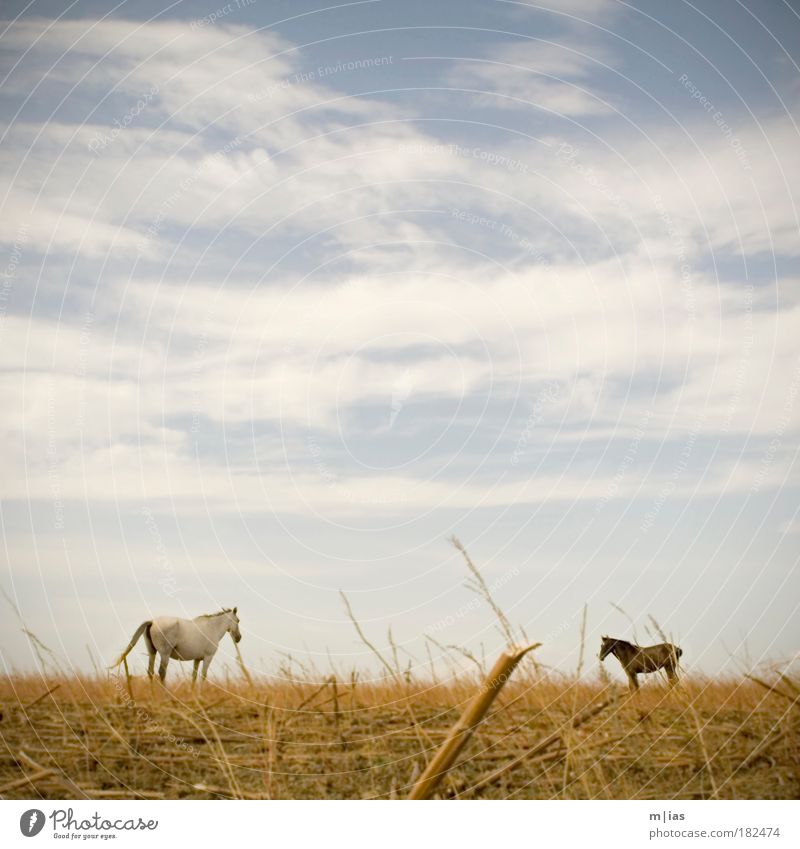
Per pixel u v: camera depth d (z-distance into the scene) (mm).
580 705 6250
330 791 5367
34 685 7383
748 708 6469
